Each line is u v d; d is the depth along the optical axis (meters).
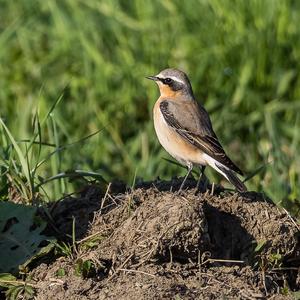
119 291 10.82
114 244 11.42
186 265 11.23
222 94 17.48
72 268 11.18
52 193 14.02
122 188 12.74
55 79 18.23
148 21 18.61
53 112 15.08
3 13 19.94
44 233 11.95
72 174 12.69
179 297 10.67
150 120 17.14
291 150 15.98
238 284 11.09
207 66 17.73
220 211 11.88
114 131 17.11
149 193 12.02
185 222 11.23
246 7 18.25
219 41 17.98
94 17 18.97
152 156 16.30
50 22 19.48
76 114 17.39
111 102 17.59
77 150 16.17
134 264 11.15
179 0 18.64
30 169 12.81
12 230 11.70
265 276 11.34
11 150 12.97
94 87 17.81
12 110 17.59
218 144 13.21
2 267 11.45
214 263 11.34
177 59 17.94
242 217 11.84
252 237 11.73
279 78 17.48
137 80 17.77
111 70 17.98
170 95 13.84
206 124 13.38
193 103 13.71
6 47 18.92
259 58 17.64
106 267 11.17
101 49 18.61
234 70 17.59
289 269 11.71
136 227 11.40
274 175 14.57
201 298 10.75
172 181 13.01
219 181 15.46
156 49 18.12
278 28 17.84
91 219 12.04
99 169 16.30
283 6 18.05
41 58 18.67
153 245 11.20
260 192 12.93
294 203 13.12
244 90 17.23
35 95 17.77
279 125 16.80
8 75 18.30
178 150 13.38
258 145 16.64
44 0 19.61
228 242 11.66
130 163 16.52
